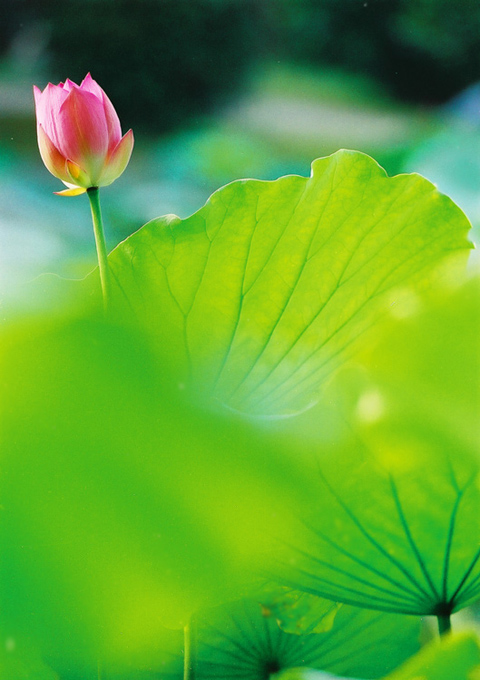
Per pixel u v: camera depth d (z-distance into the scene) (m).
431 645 1.68
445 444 1.71
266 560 1.99
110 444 1.02
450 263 2.27
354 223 2.30
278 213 2.31
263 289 2.30
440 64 20.12
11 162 11.82
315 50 20.17
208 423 1.08
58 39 16.20
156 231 2.31
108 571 1.12
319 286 2.29
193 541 1.08
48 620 1.22
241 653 2.22
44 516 1.05
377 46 19.94
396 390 1.65
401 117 18.67
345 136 16.34
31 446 1.02
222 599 2.00
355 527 1.99
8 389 1.02
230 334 2.29
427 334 1.59
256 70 17.66
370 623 2.26
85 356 1.02
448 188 8.88
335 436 1.77
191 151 13.23
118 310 2.27
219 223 2.31
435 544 2.01
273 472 1.19
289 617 2.18
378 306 2.26
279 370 2.27
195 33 16.12
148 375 1.04
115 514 1.04
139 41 15.95
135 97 16.06
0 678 1.50
